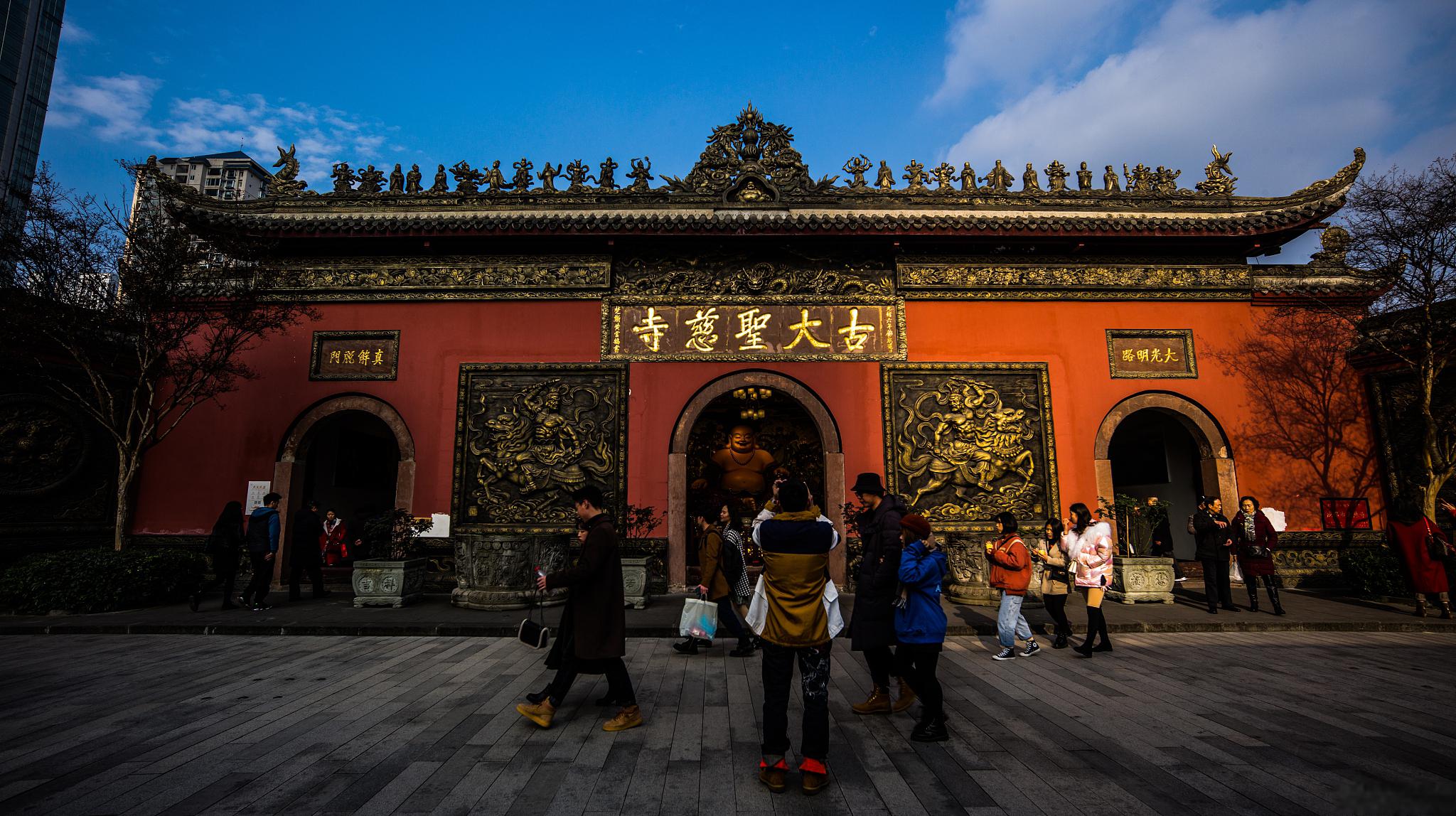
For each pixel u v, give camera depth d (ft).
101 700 18.93
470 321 45.83
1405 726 16.26
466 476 43.88
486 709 18.15
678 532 42.93
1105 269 46.68
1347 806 10.97
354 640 28.40
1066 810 11.73
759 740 15.61
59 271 35.35
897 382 45.21
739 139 49.03
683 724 16.80
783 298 46.11
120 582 33.63
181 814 11.59
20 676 21.88
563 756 14.47
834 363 45.37
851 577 42.01
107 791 12.55
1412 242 37.06
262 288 40.42
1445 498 38.32
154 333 37.60
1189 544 55.26
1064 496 43.78
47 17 202.90
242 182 261.24
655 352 45.42
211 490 43.45
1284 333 46.06
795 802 12.12
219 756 14.40
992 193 48.29
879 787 12.84
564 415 44.65
